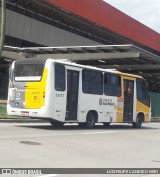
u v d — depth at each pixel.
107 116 22.11
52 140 14.33
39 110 18.36
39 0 35.62
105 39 51.22
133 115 24.33
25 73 18.95
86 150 12.73
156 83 68.69
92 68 20.95
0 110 26.84
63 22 42.41
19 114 18.92
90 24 43.47
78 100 20.00
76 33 45.31
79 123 20.98
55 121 19.23
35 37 38.34
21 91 18.97
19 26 36.22
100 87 21.55
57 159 10.72
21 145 12.55
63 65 19.09
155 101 44.97
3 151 11.27
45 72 18.42
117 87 22.94
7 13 34.66
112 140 15.88
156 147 14.68
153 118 42.44
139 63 40.28
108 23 45.22
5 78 42.72
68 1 38.22
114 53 32.69
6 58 37.16
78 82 20.00
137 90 24.72
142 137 17.92
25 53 34.31
